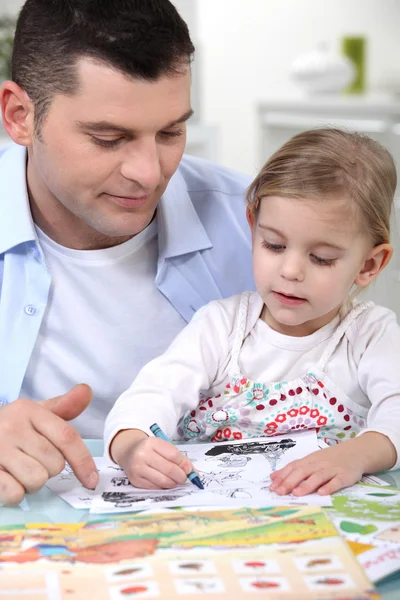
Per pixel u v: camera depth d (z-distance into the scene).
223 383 1.38
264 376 1.37
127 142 1.24
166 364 1.35
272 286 1.28
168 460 1.13
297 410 1.36
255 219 1.34
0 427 1.11
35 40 1.28
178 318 1.60
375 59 5.23
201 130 3.73
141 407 1.27
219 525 0.95
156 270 1.59
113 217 1.31
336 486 1.09
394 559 0.87
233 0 5.64
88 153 1.25
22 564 0.86
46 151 1.30
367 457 1.16
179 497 1.08
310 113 4.48
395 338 1.36
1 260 1.54
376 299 2.11
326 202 1.23
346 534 0.94
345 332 1.37
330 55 4.76
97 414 1.59
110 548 0.89
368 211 1.27
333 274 1.27
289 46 5.51
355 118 4.30
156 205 1.42
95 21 1.18
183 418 1.40
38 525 0.97
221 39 5.70
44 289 1.53
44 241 1.54
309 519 0.96
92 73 1.19
